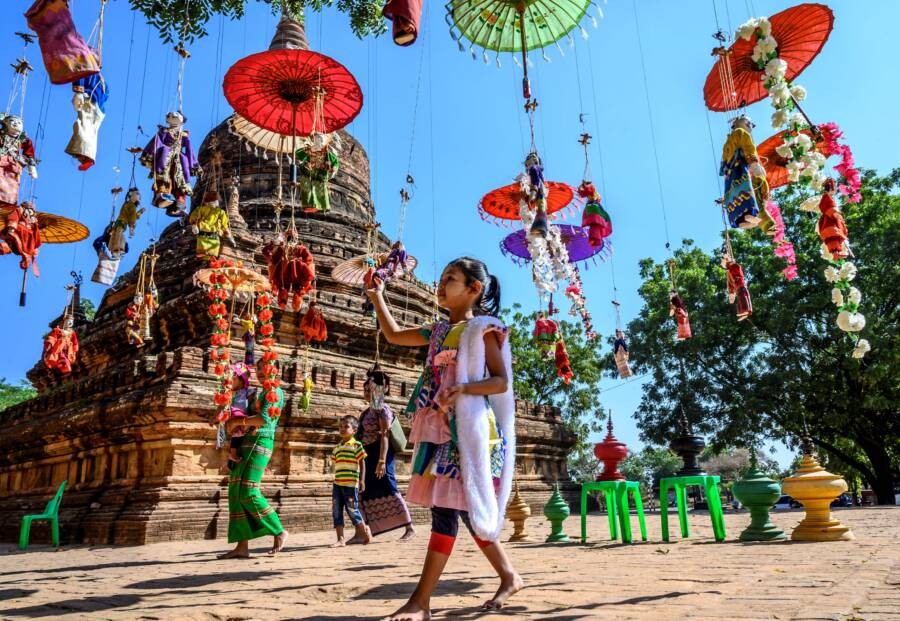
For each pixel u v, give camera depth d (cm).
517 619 344
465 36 974
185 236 2125
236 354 1678
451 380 376
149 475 1362
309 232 2231
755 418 3014
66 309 1661
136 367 1548
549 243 955
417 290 2219
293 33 2383
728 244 1041
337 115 1067
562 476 2352
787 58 861
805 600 359
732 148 830
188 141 901
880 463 3139
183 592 506
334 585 503
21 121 877
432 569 354
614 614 344
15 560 912
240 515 812
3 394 4497
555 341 1258
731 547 736
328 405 1606
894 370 2716
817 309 2786
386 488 977
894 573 457
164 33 1201
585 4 931
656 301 3228
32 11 648
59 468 1675
